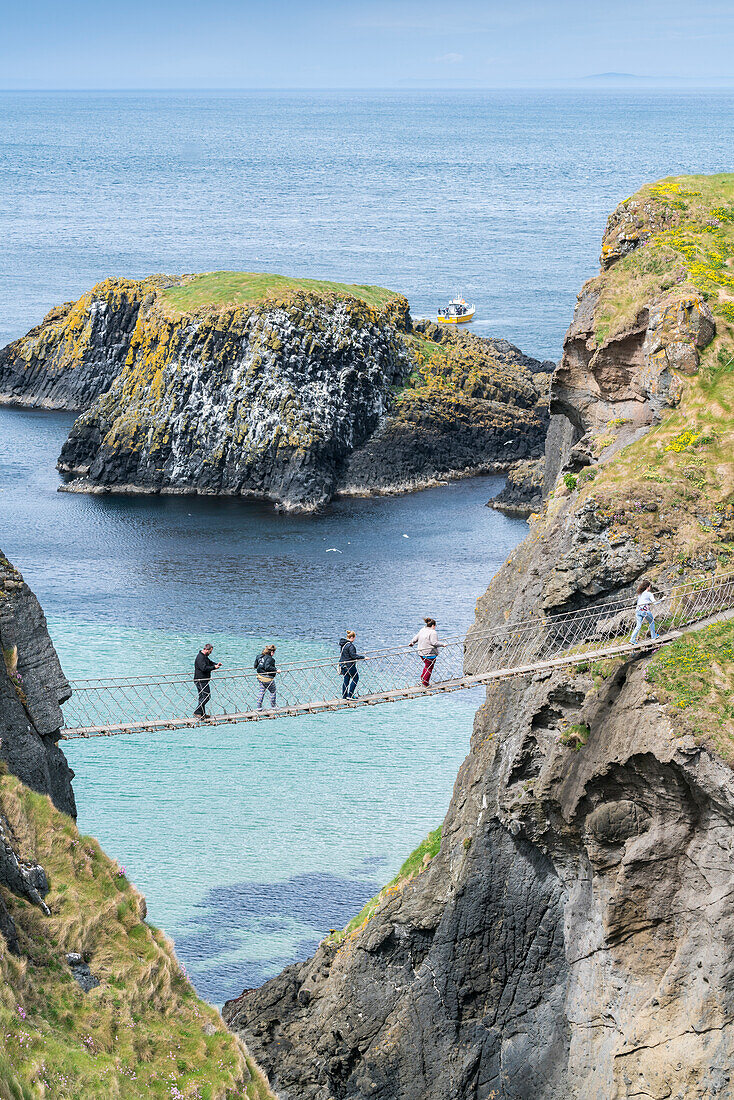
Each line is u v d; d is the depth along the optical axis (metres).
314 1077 40.75
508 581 44.97
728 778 32.41
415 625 75.94
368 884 50.25
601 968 36.25
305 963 44.75
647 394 43.12
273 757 60.28
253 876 50.50
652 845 34.50
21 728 31.73
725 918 32.62
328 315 118.38
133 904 30.59
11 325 158.25
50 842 29.61
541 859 39.22
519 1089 38.31
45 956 26.94
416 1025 40.38
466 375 124.56
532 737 38.59
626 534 38.69
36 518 100.81
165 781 57.62
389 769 59.16
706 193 48.69
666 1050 33.38
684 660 35.25
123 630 74.81
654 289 44.72
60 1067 24.19
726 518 38.78
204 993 44.28
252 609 78.81
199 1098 26.52
